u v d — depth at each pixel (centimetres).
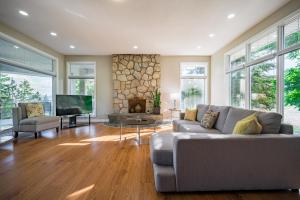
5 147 356
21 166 259
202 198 179
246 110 269
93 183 209
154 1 305
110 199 176
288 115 334
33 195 183
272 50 379
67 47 595
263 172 185
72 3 310
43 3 311
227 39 516
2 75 457
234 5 323
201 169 182
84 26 414
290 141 185
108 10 337
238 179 185
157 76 696
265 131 212
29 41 495
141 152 325
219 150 182
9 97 480
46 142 395
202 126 363
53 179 219
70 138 432
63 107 580
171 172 187
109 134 477
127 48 611
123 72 693
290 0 310
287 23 333
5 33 408
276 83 353
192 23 401
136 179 219
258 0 309
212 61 695
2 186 202
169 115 714
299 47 294
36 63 552
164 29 435
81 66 719
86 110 643
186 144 180
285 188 188
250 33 436
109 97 714
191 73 727
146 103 696
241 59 508
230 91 578
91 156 303
